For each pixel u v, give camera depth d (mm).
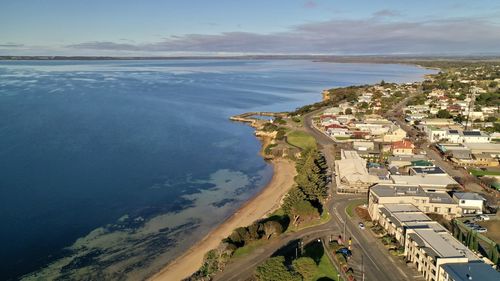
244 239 76375
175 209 96062
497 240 74750
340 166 114750
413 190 89625
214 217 92312
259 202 100562
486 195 98188
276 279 56781
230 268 68125
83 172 116125
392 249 72438
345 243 75500
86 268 71312
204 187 110500
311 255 71688
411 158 123062
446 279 58000
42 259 73562
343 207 92312
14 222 85625
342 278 64312
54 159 125875
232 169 126875
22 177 109562
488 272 57344
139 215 92062
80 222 87375
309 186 97188
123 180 112000
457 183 100375
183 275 68750
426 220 75688
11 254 74625
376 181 102688
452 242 66750
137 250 77625
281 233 79938
